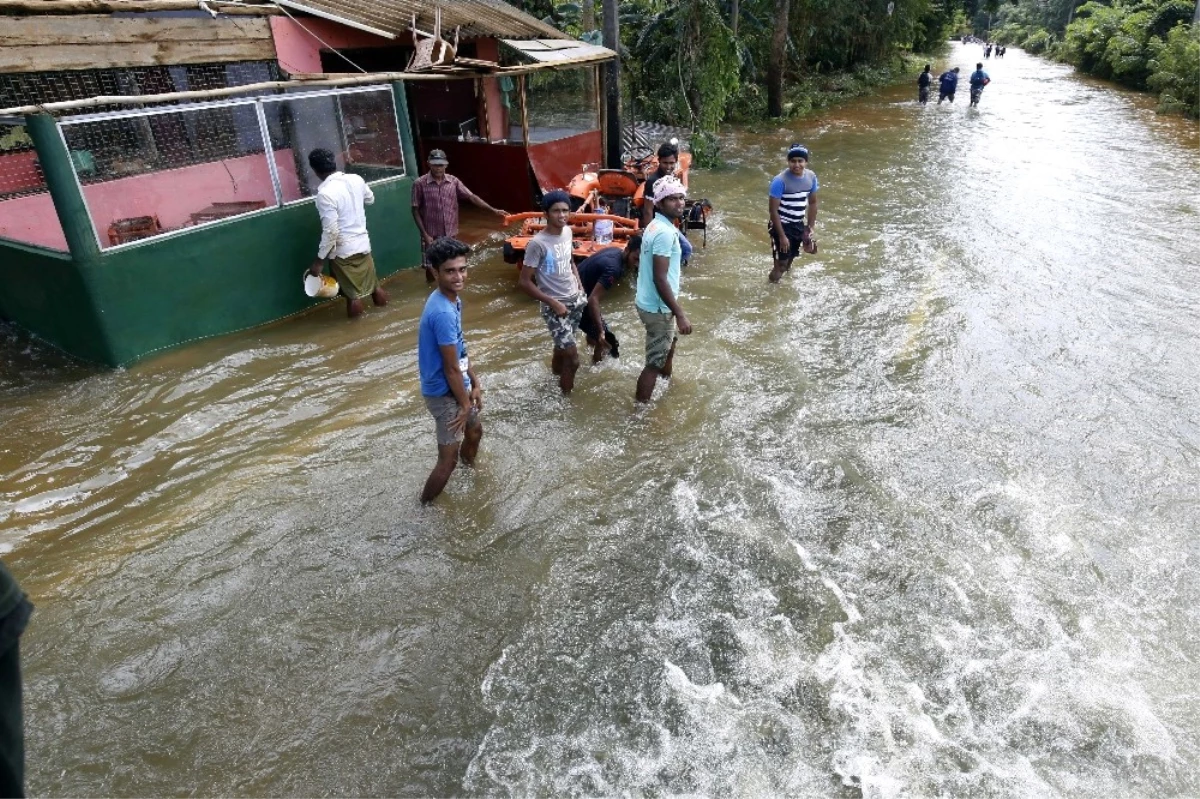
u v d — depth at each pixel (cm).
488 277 908
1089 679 359
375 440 564
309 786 313
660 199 548
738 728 337
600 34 1620
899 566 434
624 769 319
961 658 372
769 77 2134
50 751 328
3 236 697
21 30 643
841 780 313
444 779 316
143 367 666
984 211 1179
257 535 465
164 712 347
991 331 740
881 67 3259
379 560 444
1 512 488
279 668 371
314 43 935
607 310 813
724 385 639
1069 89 2953
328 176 734
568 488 508
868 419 588
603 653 380
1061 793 307
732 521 475
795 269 926
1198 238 1033
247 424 588
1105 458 535
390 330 752
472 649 383
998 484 506
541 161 1146
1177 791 308
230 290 727
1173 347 705
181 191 769
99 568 439
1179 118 2170
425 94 1260
